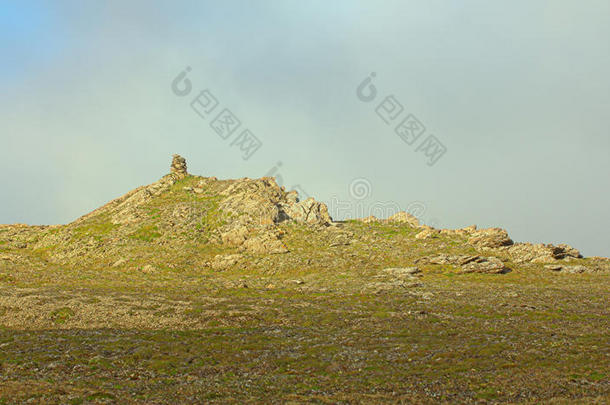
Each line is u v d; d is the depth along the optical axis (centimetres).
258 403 2906
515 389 3148
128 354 4319
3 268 10775
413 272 9906
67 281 9425
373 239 13250
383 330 5416
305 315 6316
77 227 14762
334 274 10150
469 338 4884
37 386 3209
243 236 13088
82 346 4588
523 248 11538
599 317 5794
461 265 10469
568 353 4119
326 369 3834
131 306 6706
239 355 4306
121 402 2911
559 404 2783
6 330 5431
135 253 12100
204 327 5694
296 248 12512
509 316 5975
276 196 17262
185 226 14188
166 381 3478
